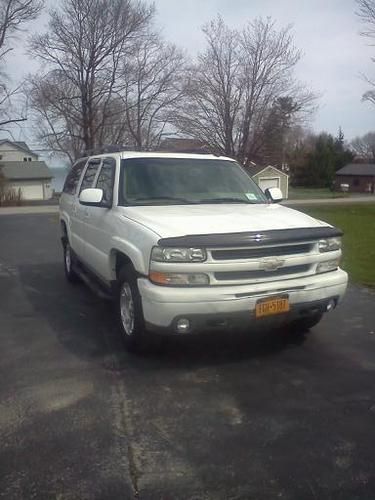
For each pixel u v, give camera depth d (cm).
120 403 370
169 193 528
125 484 274
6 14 3375
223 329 413
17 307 641
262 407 364
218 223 431
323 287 439
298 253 429
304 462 295
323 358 460
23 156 6706
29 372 428
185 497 264
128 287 462
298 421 343
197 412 356
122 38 3650
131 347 461
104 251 526
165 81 3719
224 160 607
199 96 3431
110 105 3800
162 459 298
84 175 687
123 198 515
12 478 279
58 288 747
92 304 654
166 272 397
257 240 400
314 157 7556
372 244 1269
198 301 394
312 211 2695
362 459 298
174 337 507
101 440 319
